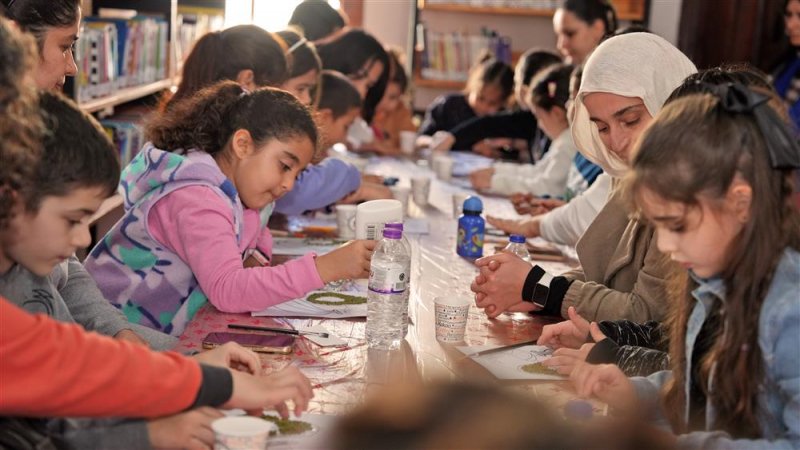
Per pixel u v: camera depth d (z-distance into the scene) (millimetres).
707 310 1406
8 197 1282
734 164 1268
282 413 1459
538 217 3080
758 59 6461
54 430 1363
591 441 600
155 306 2168
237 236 2135
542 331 1946
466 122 5293
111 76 4465
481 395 585
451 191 3975
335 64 4445
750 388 1331
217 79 2758
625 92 2160
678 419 1459
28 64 1263
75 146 1330
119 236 2168
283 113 2166
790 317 1283
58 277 1798
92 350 1217
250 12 5984
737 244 1306
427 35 7055
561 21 4766
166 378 1271
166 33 5293
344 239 2869
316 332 1921
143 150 2199
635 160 1329
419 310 2148
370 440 567
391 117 5660
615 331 1843
